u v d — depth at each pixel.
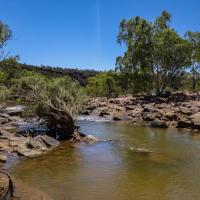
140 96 63.22
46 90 25.22
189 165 16.80
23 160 17.16
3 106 35.34
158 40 60.97
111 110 45.53
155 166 16.52
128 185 13.40
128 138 25.34
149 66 62.50
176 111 38.06
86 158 18.03
